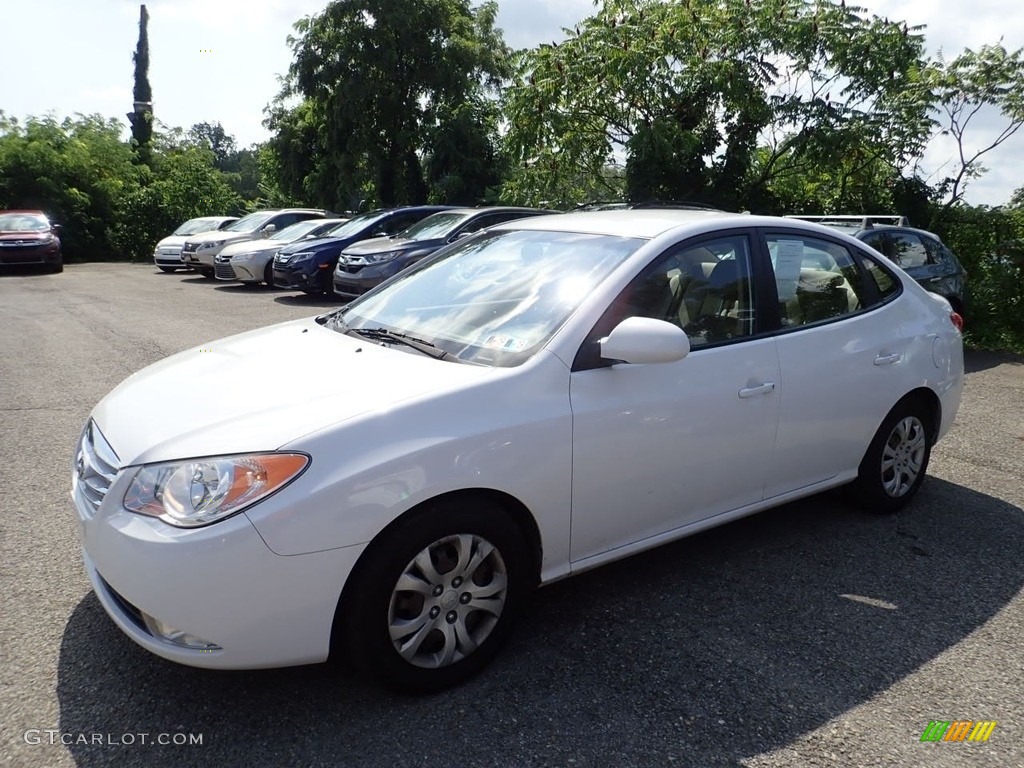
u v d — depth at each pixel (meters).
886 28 13.26
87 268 22.94
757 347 3.46
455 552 2.65
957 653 2.97
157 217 28.30
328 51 22.47
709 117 14.14
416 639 2.60
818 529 4.09
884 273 4.24
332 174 24.42
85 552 2.75
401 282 3.92
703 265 3.41
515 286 3.36
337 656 2.66
